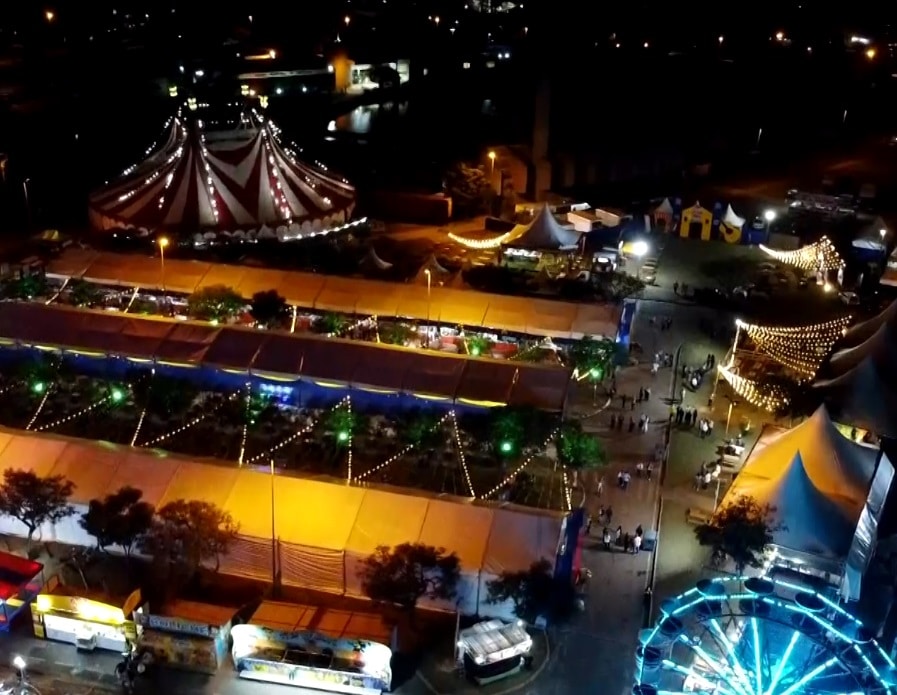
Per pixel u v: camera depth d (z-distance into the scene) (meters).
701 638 35.31
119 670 35.47
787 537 40.72
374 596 37.81
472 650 35.44
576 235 77.81
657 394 57.69
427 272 66.75
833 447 44.69
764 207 98.31
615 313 62.47
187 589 39.94
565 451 47.16
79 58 132.75
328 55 144.75
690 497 47.66
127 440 51.19
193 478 42.31
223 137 87.00
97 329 57.72
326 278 66.88
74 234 80.12
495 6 198.38
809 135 129.00
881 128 133.00
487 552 39.06
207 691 35.03
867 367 53.88
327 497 41.41
